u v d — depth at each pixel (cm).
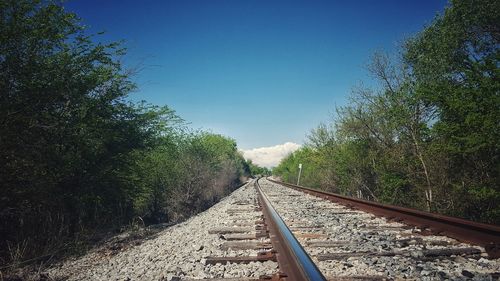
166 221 1653
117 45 962
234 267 423
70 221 945
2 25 666
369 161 1659
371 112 1565
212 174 2397
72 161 910
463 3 1143
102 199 1093
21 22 697
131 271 469
